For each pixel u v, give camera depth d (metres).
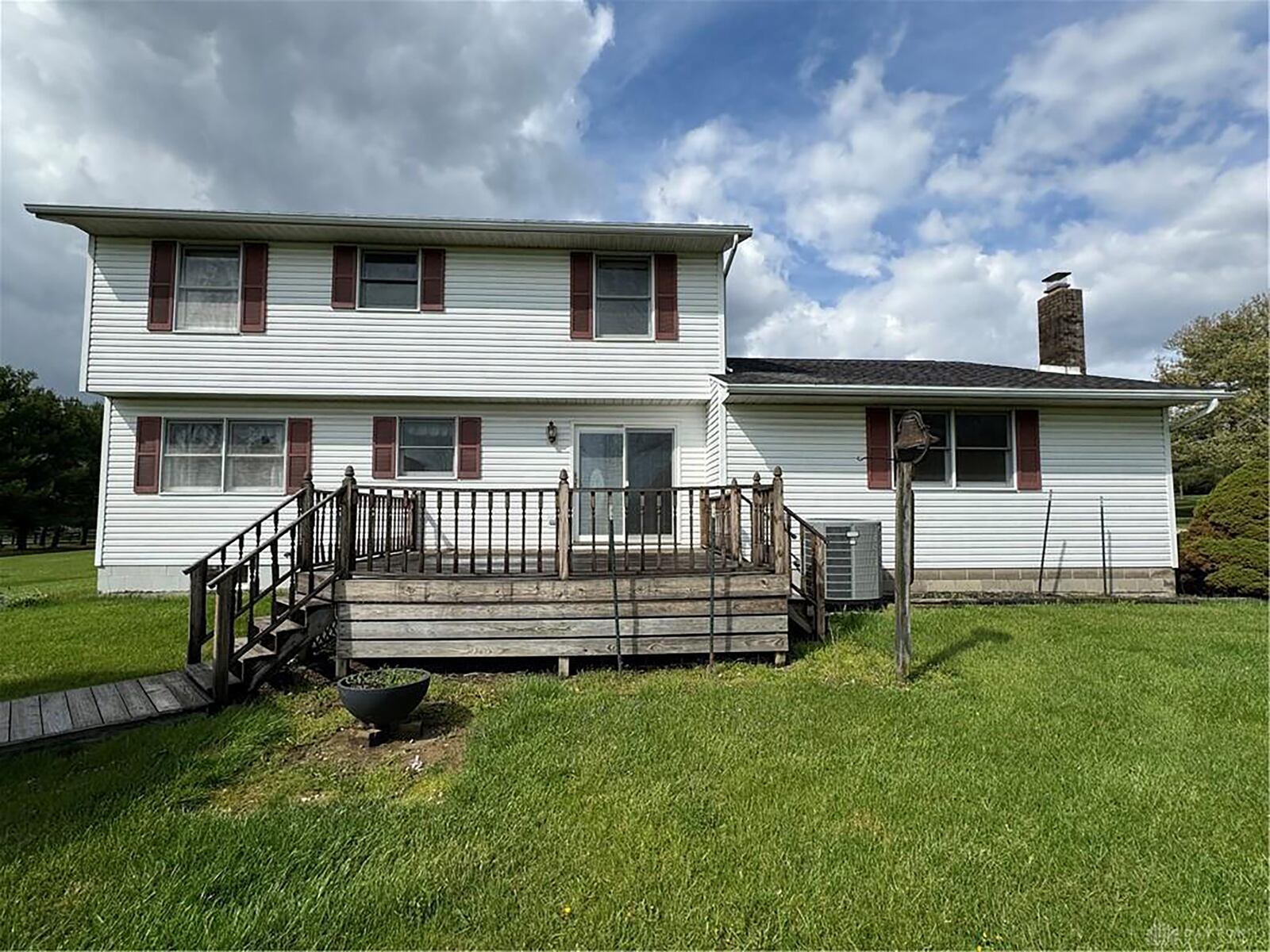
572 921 2.25
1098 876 2.53
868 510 9.24
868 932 2.20
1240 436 25.62
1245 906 2.35
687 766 3.48
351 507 5.38
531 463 9.97
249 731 3.98
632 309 10.09
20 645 6.19
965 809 3.04
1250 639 6.21
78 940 2.16
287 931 2.20
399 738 3.96
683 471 10.12
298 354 9.54
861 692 4.73
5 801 3.13
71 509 33.19
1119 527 9.45
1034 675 5.07
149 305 9.34
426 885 2.44
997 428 9.47
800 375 9.88
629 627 5.42
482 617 5.30
